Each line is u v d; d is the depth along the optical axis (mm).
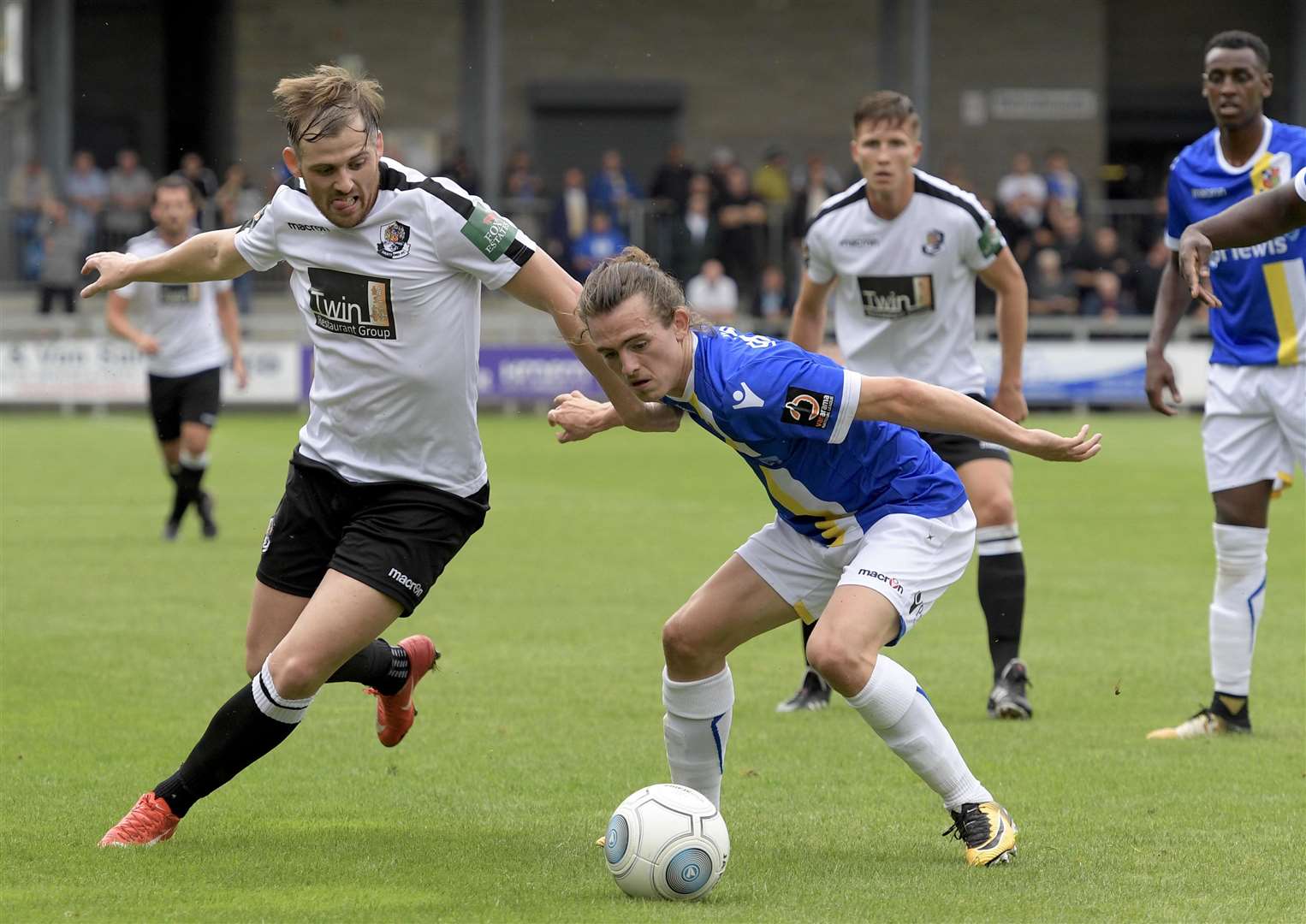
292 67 60469
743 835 10062
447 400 9586
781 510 9570
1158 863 9352
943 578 9438
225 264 9930
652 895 8578
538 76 62594
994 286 14633
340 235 9375
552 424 10008
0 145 53875
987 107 63375
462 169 48438
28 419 45500
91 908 8398
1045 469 35750
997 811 9445
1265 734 13008
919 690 9305
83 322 47531
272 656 9375
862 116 14180
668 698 9703
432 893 8711
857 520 9477
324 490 9859
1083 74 63438
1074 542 24359
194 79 62781
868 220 14492
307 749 12367
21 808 10461
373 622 9477
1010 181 50812
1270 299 12891
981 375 14891
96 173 50969
